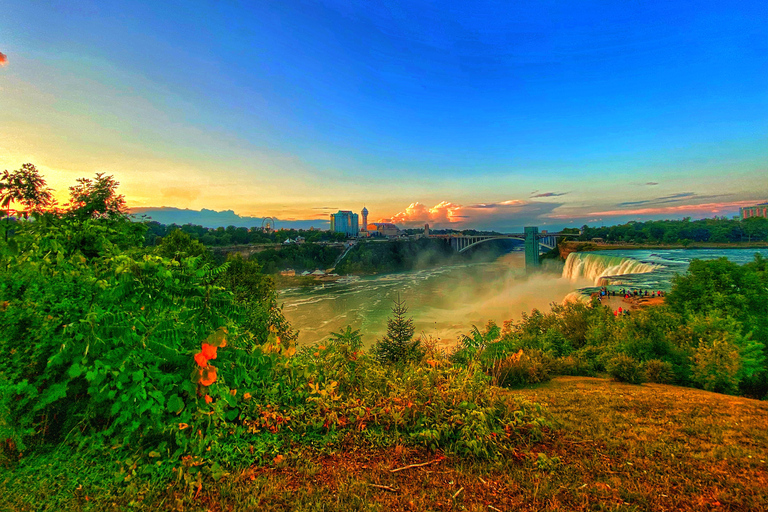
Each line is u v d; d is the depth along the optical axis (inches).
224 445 120.3
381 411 148.6
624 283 1536.7
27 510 89.8
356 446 132.3
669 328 421.7
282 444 128.3
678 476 123.9
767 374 318.3
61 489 97.5
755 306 467.2
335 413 140.6
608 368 351.9
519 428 151.9
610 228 5019.7
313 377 165.0
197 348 123.8
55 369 116.6
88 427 119.3
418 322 1716.3
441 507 101.5
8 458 106.0
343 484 109.0
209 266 142.3
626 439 155.0
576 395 246.2
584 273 2615.7
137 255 195.9
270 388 151.9
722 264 517.3
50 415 122.6
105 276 132.6
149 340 115.3
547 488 112.3
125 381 108.2
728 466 131.8
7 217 214.1
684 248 3631.9
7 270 126.4
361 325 1708.9
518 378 325.4
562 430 162.4
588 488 114.4
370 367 193.6
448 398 156.4
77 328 110.0
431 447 132.6
